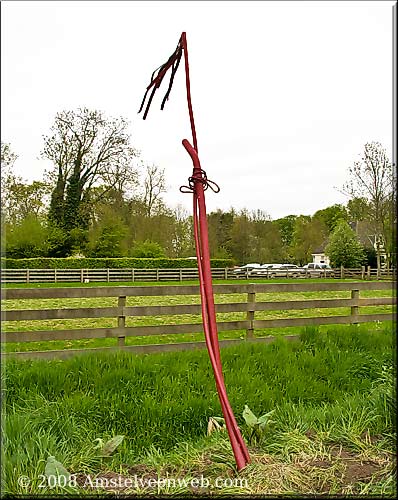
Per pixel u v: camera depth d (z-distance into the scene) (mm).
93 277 23344
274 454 2941
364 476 2684
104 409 3822
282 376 4816
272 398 4141
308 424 3426
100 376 4527
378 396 3600
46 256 23438
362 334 6258
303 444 3053
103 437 3439
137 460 3117
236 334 8969
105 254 23688
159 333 6098
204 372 4789
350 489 2525
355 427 3252
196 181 2955
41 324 11203
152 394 4172
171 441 3488
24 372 4516
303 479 2648
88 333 5816
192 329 6246
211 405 3891
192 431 3658
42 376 4449
